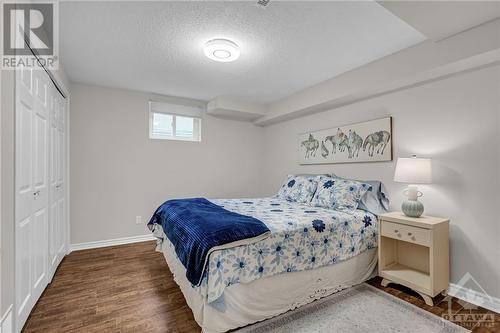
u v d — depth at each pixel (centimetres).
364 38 215
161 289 221
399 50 234
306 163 381
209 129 425
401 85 251
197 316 164
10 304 139
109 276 246
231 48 222
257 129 479
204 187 421
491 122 196
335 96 299
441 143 225
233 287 163
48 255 223
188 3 171
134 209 363
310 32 206
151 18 188
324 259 206
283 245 186
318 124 364
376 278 246
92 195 334
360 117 302
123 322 173
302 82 320
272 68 279
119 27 200
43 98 207
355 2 170
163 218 254
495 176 193
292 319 177
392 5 155
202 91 360
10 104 139
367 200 264
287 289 187
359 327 169
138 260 289
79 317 178
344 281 222
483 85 200
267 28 201
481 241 199
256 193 477
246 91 357
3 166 131
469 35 185
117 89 351
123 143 355
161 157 384
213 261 153
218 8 176
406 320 176
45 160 212
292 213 242
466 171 208
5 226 133
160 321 174
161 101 382
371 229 243
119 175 352
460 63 197
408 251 242
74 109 324
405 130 254
